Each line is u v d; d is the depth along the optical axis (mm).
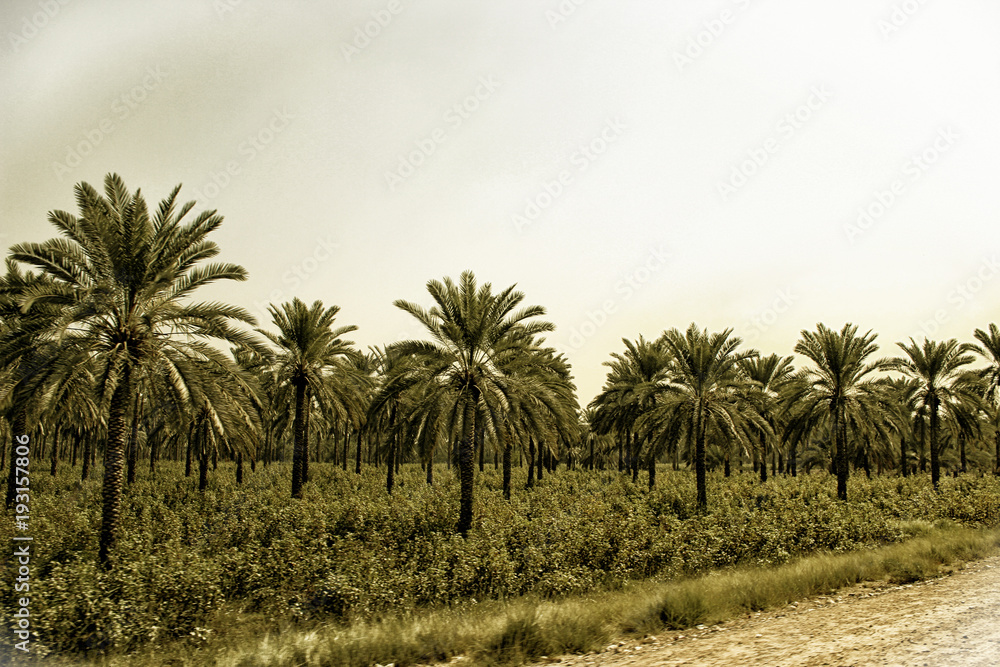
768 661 6340
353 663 7496
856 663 5922
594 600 10492
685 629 8539
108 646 8266
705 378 23172
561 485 30781
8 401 11930
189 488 25875
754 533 14023
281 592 10531
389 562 11906
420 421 18797
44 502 19172
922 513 17984
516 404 18078
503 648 7777
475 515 18297
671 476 35688
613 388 28875
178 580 9883
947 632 6781
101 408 12109
